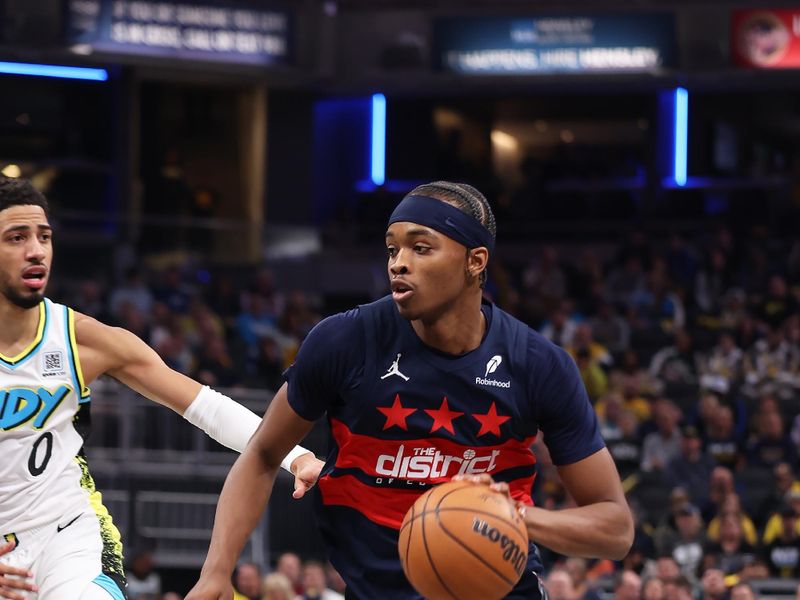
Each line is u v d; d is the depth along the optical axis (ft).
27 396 17.11
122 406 56.39
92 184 86.53
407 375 15.16
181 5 81.82
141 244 72.69
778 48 84.53
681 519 50.34
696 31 84.89
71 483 17.58
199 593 15.10
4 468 17.11
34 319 17.29
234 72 83.76
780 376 67.51
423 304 14.65
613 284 79.66
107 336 17.60
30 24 78.59
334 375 15.26
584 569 45.39
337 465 15.65
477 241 14.74
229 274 74.33
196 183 91.50
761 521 53.62
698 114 97.81
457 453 15.28
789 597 46.55
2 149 85.61
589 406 15.57
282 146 92.02
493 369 15.19
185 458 56.80
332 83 87.92
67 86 86.33
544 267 81.41
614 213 98.68
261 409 58.34
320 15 85.87
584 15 85.66
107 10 79.82
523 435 15.43
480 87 88.84
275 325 71.67
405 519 14.28
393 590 15.51
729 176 98.37
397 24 86.94
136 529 55.93
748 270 82.12
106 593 17.03
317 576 46.29
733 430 60.23
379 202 98.07
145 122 89.86
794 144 99.25
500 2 86.89
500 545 13.83
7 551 16.93
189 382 17.85
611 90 90.94
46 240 17.11
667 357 69.05
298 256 77.51
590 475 15.39
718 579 44.86
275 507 55.21
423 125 100.68
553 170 101.40
